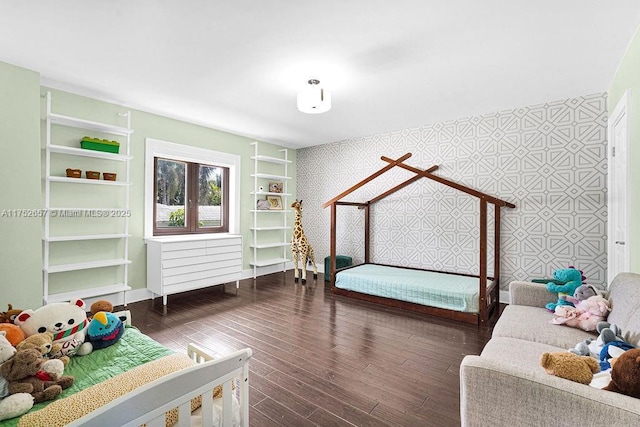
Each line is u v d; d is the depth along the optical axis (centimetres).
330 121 418
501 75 274
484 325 300
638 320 139
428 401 180
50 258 308
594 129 320
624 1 175
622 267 261
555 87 303
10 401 109
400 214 458
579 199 329
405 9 183
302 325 299
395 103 347
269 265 543
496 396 106
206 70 266
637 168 213
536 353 155
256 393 188
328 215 546
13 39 219
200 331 283
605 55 238
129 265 367
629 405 87
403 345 255
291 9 184
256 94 322
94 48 231
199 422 116
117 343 170
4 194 249
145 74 276
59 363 131
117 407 84
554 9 183
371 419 165
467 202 400
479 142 390
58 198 312
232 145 479
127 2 179
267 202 528
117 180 353
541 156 350
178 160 424
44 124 299
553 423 97
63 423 100
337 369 216
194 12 188
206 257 397
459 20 194
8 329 137
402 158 375
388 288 359
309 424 161
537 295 228
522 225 362
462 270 404
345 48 229
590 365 107
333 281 411
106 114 344
